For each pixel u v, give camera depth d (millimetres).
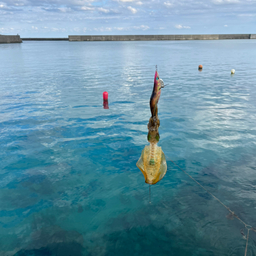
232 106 9031
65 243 3084
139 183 4352
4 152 5516
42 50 48594
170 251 2924
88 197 3990
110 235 3195
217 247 2959
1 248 3021
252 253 2863
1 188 4238
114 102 9875
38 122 7488
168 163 4988
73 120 7676
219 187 4168
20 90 12203
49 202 3879
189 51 40938
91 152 5527
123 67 22344
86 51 44000
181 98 10453
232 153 5355
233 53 36562
